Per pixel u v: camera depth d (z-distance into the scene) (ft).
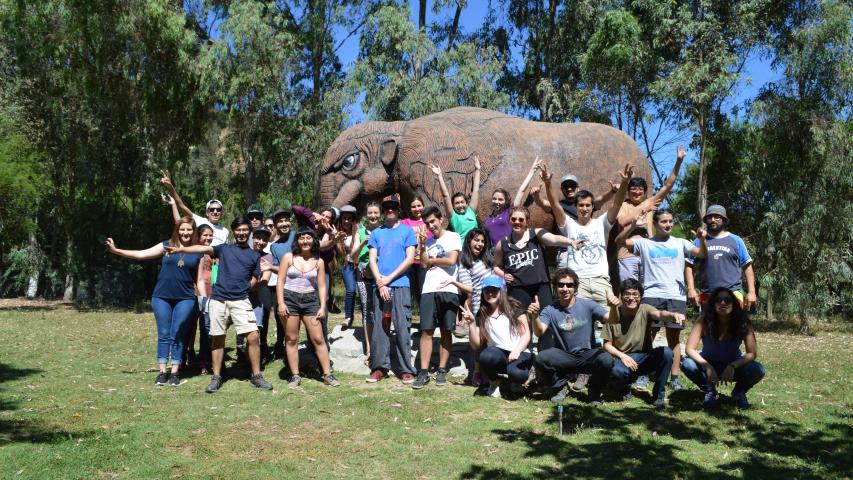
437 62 60.59
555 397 18.37
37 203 61.11
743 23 48.85
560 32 64.64
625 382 18.11
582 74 55.16
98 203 63.21
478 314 19.66
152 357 27.30
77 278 65.72
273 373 22.66
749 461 13.29
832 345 35.55
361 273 23.61
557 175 26.94
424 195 27.53
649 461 13.33
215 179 71.56
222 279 20.44
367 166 30.17
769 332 45.27
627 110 57.21
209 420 16.55
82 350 29.25
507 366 18.81
